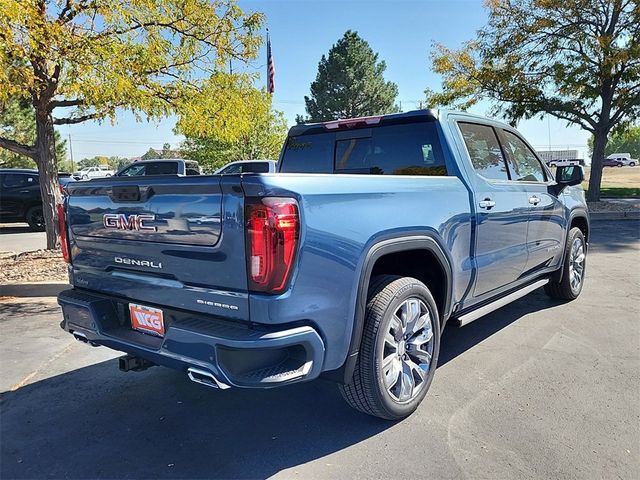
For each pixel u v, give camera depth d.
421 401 3.28
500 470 2.57
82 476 2.63
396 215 2.95
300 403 3.40
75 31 6.54
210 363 2.38
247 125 8.38
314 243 2.45
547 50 14.12
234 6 7.46
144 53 6.83
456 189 3.55
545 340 4.43
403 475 2.56
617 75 13.87
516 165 4.63
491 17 14.79
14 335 4.89
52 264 7.62
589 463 2.61
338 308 2.59
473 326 4.87
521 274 4.60
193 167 17.58
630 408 3.18
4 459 2.79
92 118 8.23
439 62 15.61
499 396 3.38
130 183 2.78
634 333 4.57
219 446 2.89
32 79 6.45
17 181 13.66
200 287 2.55
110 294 3.10
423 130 3.90
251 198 2.32
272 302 2.32
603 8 13.50
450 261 3.42
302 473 2.61
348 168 4.40
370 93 43.69
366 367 2.84
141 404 3.43
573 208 5.52
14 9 5.30
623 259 7.97
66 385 3.75
